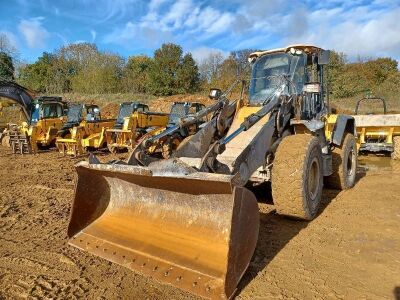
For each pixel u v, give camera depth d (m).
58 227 4.88
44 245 4.24
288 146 4.56
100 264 3.72
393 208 5.41
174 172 3.22
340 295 3.06
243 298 3.03
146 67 44.91
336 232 4.46
